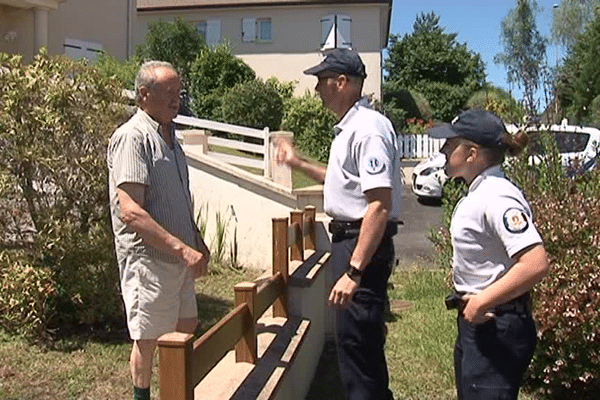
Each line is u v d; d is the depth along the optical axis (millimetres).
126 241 3514
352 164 3445
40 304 5414
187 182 3791
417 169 16562
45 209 5539
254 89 17281
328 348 5898
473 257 2871
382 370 3586
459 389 3127
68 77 5633
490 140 2850
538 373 4762
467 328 2930
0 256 5500
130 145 3410
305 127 18047
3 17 14555
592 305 4418
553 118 6605
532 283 2672
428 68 39625
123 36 18656
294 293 4793
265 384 3420
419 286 7805
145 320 3518
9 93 5312
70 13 16750
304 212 5918
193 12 25344
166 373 2391
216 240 8859
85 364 5012
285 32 24875
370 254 3305
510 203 2758
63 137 5457
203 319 6324
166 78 3510
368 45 24797
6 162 5449
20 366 4910
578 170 5645
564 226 4594
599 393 4762
